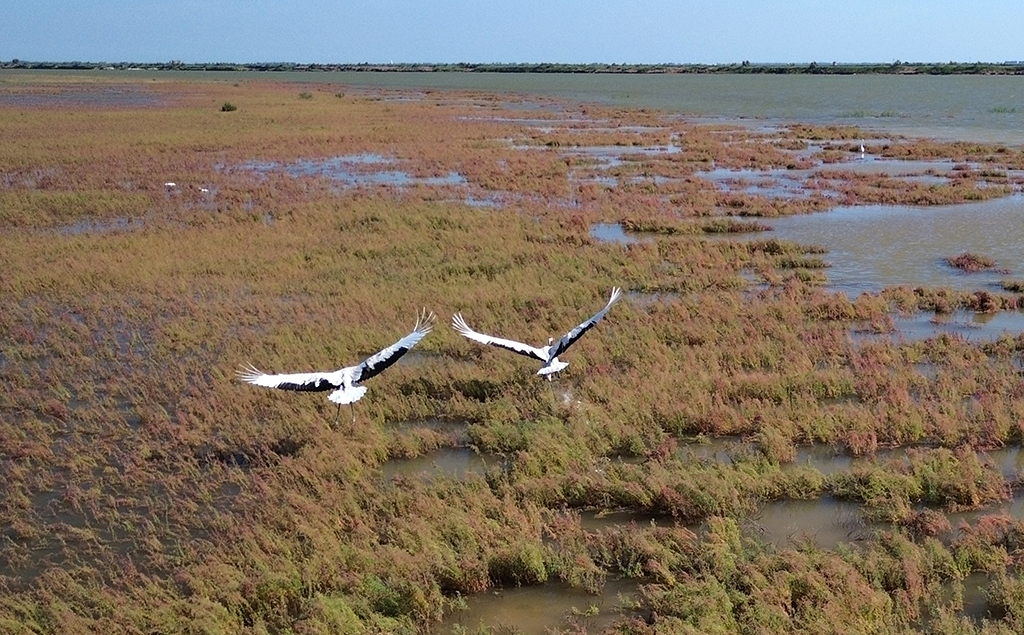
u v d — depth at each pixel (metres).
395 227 38.16
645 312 26.78
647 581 14.49
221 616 13.36
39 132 73.75
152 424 19.72
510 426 19.38
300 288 29.62
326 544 14.86
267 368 22.36
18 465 18.27
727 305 27.62
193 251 34.12
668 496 16.33
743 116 105.31
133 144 66.44
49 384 22.06
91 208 42.09
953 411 19.64
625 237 38.16
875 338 24.89
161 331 25.39
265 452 18.39
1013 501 16.62
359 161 59.91
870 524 16.00
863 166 58.72
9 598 13.94
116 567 14.87
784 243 35.41
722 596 13.41
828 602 13.22
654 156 63.47
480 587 14.34
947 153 63.59
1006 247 35.50
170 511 16.44
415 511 16.11
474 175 53.00
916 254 34.75
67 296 28.95
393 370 22.33
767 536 15.65
